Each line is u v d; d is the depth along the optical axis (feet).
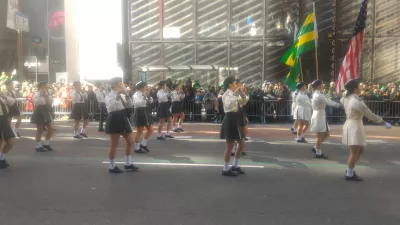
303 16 71.20
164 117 40.57
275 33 72.84
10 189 21.38
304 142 38.37
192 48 75.82
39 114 33.24
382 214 17.10
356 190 20.99
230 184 22.31
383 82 69.97
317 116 29.99
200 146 36.29
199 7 75.25
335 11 70.28
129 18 77.05
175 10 76.02
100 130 47.70
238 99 24.07
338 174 24.81
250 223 16.01
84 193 20.57
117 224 15.99
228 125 24.02
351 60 38.70
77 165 27.81
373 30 69.97
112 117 24.88
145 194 20.33
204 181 23.04
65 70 107.34
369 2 69.67
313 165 27.63
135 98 32.53
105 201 19.12
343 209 17.79
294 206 18.22
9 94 40.47
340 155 31.60
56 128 50.98
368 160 29.48
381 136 42.39
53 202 18.99
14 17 106.42
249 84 74.02
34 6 108.78
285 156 31.17
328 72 70.90
